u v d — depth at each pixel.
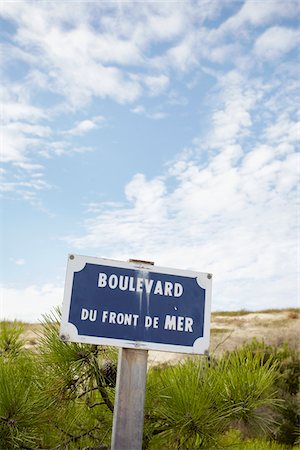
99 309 1.93
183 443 2.36
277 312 12.95
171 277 2.02
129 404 1.93
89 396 2.64
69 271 1.94
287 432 5.95
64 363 2.44
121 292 1.96
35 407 2.29
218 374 2.43
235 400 2.35
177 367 2.51
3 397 2.19
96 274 1.95
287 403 6.44
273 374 2.45
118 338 1.92
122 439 1.90
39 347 2.53
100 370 2.50
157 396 2.38
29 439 2.26
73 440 2.51
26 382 2.47
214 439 2.36
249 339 10.63
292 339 10.27
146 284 1.99
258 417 2.40
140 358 1.96
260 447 2.69
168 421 2.33
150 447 2.39
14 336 2.86
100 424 2.59
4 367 2.41
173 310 1.99
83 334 1.90
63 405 2.48
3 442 2.17
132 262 2.00
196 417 2.25
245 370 2.43
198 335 2.00
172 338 1.97
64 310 1.90
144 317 1.96
